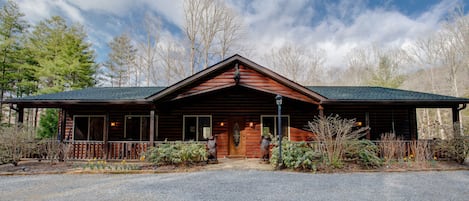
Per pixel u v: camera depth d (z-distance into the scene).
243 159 9.95
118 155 9.08
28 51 18.17
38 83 19.22
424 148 8.51
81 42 20.09
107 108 9.77
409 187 5.69
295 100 9.68
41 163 8.42
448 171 7.53
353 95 10.29
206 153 8.54
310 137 10.77
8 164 8.24
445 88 22.52
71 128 10.96
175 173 7.29
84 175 7.02
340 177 6.71
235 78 9.09
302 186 5.76
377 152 8.65
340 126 7.84
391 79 25.47
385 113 11.27
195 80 9.16
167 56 23.38
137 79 24.78
